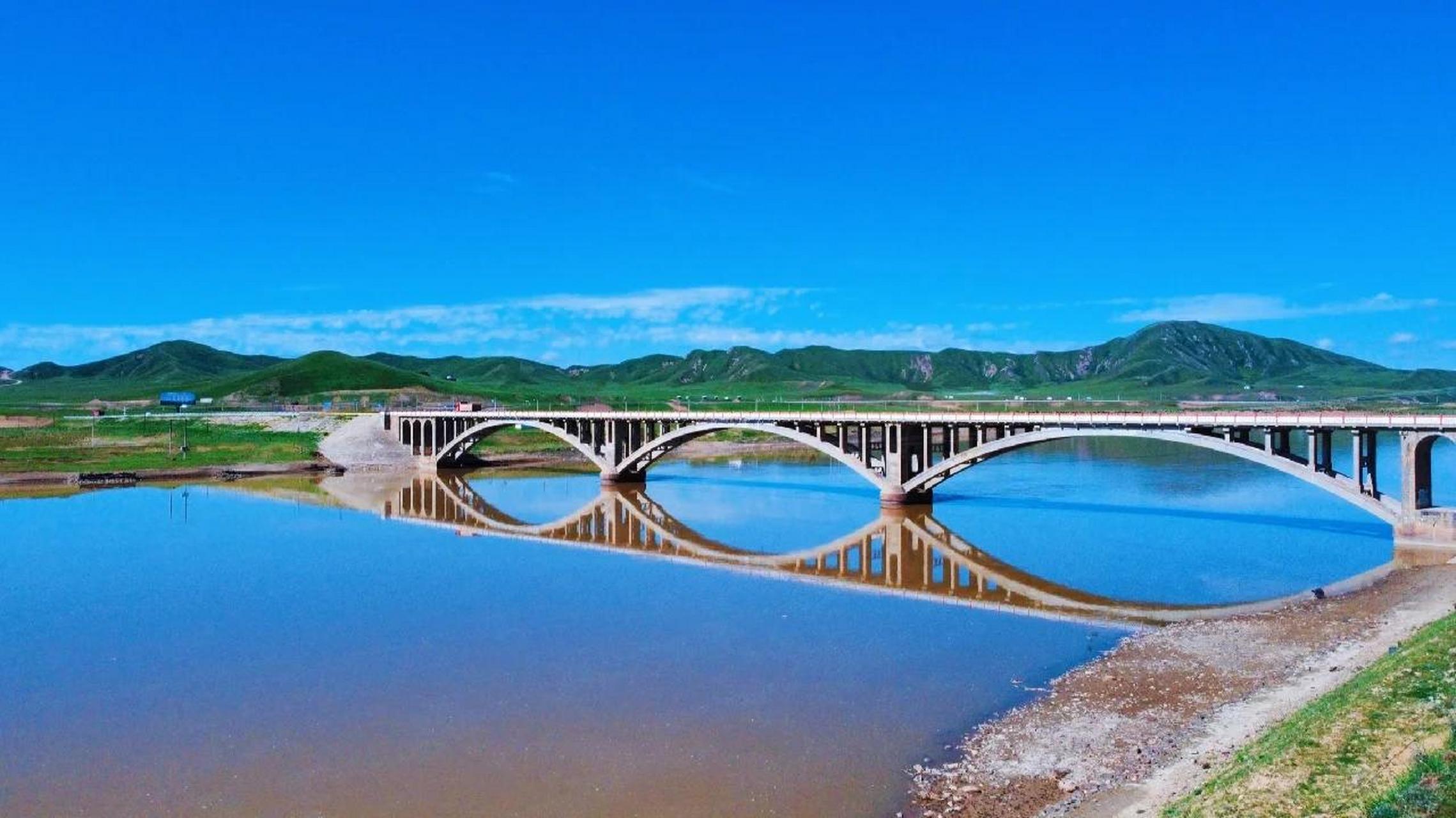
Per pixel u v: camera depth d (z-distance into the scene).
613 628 33.12
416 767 21.53
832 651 30.16
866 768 21.23
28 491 83.44
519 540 53.62
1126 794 18.98
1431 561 41.31
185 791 20.34
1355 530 52.38
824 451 67.62
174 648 30.81
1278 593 37.31
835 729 23.50
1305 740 18.33
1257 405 99.50
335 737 23.28
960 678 27.33
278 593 38.97
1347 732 18.20
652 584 40.41
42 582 41.38
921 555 47.72
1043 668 28.22
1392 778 15.60
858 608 35.84
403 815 19.17
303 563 45.97
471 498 78.19
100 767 21.58
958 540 51.72
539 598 37.78
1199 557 45.22
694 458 119.06
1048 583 40.41
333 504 73.81
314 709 25.16
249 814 19.25
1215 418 48.69
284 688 26.84
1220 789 17.30
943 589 39.97
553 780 20.77
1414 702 19.02
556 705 25.38
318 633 32.62
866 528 56.97
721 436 148.38
